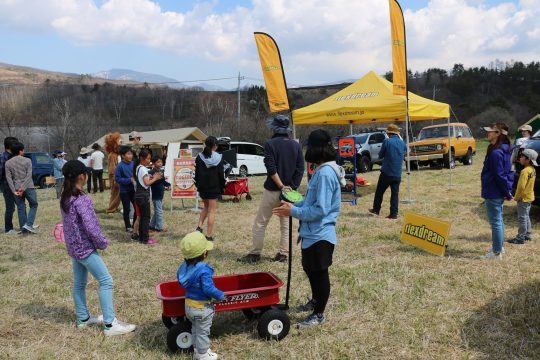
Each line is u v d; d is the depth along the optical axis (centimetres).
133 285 562
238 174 2123
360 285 522
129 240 806
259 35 1004
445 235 633
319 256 398
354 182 1105
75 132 4322
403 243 711
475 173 1656
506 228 783
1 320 466
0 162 891
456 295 485
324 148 395
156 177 788
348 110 1166
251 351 384
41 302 515
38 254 734
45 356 387
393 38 1022
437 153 1812
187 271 362
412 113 1153
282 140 611
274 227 880
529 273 539
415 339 395
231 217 1012
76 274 442
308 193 403
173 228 904
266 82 1011
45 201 1422
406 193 1247
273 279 427
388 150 898
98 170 1519
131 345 406
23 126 5012
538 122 2053
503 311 437
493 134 589
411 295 489
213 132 3934
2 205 1397
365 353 375
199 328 364
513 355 362
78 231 416
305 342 396
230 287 441
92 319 454
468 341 386
